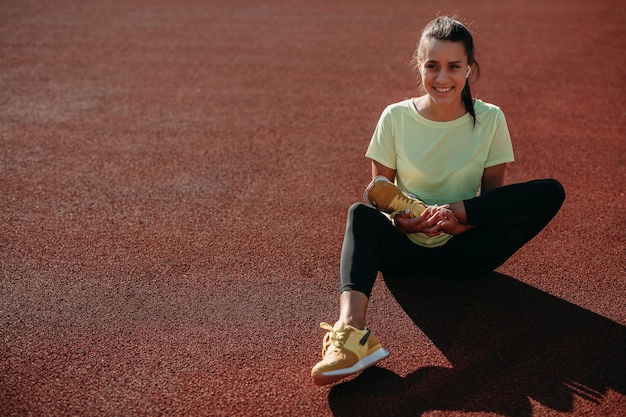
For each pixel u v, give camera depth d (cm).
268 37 807
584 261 352
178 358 282
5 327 301
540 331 297
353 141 515
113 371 274
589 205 414
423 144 308
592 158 485
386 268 320
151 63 702
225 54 738
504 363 277
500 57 732
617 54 743
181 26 851
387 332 297
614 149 500
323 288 332
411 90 630
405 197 298
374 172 326
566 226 388
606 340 291
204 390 264
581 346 287
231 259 357
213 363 279
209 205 414
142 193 429
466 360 279
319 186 441
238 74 672
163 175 454
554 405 254
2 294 325
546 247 365
